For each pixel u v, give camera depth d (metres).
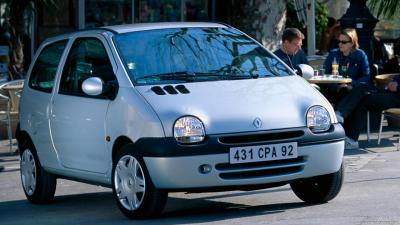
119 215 18.11
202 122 16.28
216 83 17.50
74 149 18.89
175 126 16.22
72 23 37.25
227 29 19.53
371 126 30.41
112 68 17.98
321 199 18.06
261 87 17.47
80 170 18.78
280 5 33.81
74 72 19.38
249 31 33.72
